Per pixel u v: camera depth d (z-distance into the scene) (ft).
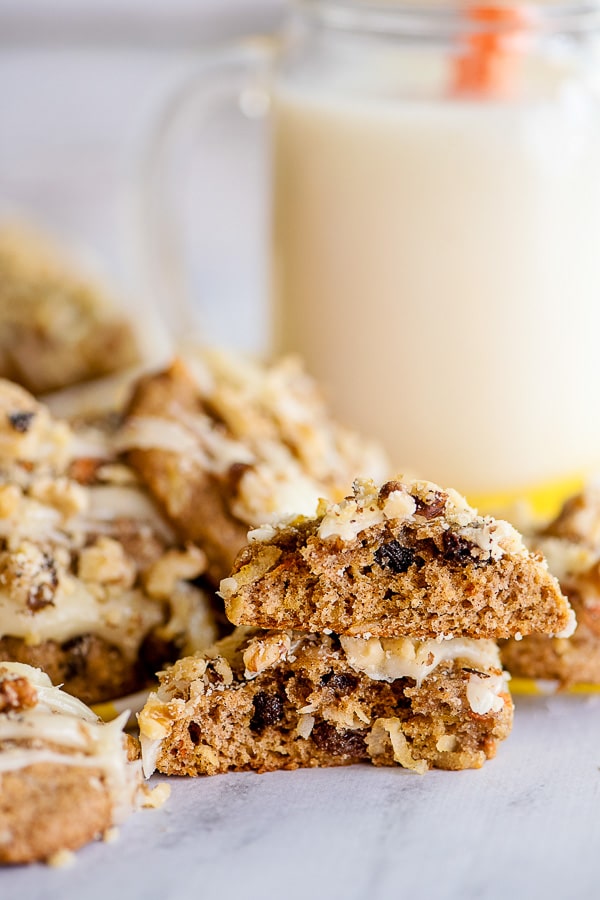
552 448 1.56
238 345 2.03
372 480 1.21
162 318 1.78
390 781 1.21
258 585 1.20
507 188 1.48
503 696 1.22
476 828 1.16
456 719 1.21
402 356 1.53
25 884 1.11
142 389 1.37
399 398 1.55
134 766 1.18
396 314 1.53
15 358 1.74
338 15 1.51
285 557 1.20
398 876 1.12
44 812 1.12
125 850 1.14
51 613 1.26
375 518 1.20
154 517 1.31
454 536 1.19
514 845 1.14
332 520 1.19
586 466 1.58
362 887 1.11
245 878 1.12
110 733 1.17
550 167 1.49
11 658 1.26
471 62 1.50
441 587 1.19
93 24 2.57
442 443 1.55
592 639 1.29
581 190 1.50
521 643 1.30
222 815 1.17
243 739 1.22
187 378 1.38
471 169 1.48
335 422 1.57
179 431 1.33
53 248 1.93
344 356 1.55
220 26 2.60
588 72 1.52
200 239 2.72
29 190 2.65
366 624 1.20
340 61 1.53
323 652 1.22
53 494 1.29
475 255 1.50
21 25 2.55
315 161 1.52
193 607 1.29
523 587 1.19
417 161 1.49
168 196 1.75
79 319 1.75
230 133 2.71
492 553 1.19
